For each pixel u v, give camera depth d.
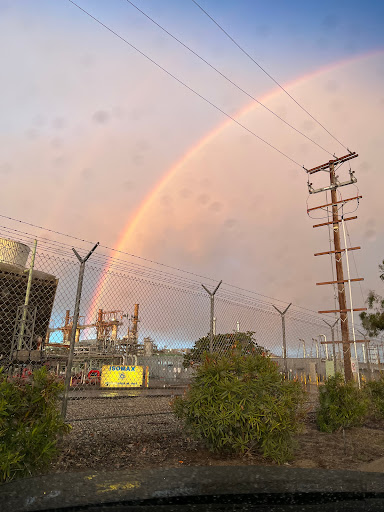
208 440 5.43
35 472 3.38
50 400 3.82
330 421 7.96
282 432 5.39
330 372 21.56
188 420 5.59
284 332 11.29
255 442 5.43
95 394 10.22
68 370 5.84
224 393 5.28
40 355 9.21
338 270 18.33
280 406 5.41
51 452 3.51
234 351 6.26
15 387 3.61
